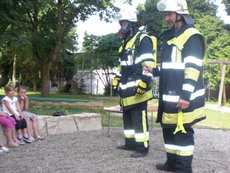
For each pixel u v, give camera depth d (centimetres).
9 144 540
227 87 2252
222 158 486
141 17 2305
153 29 2327
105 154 488
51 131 655
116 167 412
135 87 455
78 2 1723
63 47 2003
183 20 347
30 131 604
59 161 445
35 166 418
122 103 478
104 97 2325
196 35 330
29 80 3000
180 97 332
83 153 495
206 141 628
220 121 1062
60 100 1099
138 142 472
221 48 2181
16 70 3027
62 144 562
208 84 2209
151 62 439
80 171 396
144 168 408
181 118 333
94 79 3027
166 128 365
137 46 457
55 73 2802
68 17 1878
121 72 479
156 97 1838
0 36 1135
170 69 343
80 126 709
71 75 2873
